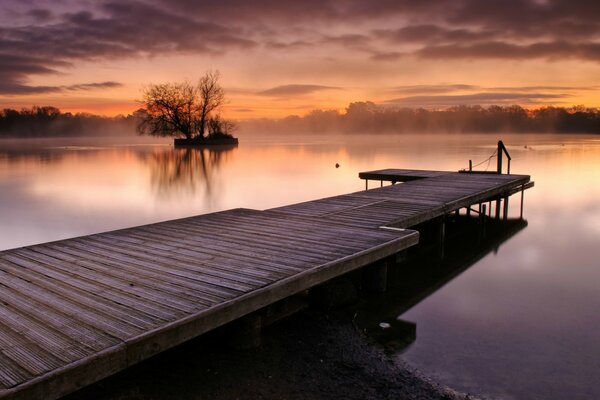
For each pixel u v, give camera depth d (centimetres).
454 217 1171
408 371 404
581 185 1753
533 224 1110
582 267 759
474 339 477
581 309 568
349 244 534
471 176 1274
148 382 355
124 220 1158
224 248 515
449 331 496
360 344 447
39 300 366
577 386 386
